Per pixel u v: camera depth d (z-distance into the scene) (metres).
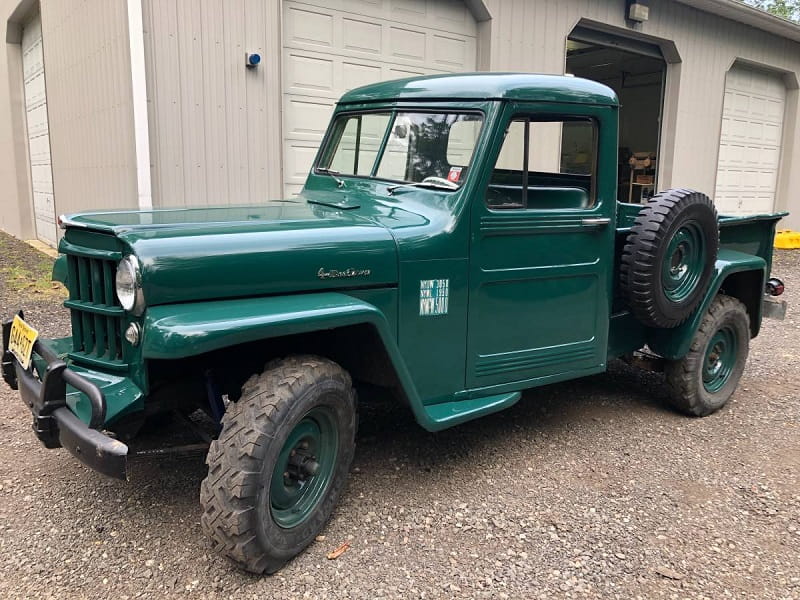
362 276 2.91
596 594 2.53
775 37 13.98
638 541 2.89
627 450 3.82
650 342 4.27
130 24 6.18
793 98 15.22
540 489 3.32
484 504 3.16
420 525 2.96
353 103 3.92
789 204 15.87
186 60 6.58
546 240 3.48
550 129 3.76
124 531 2.85
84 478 3.30
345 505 3.10
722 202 14.13
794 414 4.45
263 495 2.46
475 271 3.27
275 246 2.69
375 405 4.35
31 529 2.85
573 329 3.71
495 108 3.20
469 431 4.01
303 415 2.60
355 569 2.64
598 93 3.53
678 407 4.36
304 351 3.06
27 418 4.03
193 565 2.63
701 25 12.08
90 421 2.41
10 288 7.40
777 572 2.70
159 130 6.51
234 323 2.38
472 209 3.20
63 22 8.32
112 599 2.43
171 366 2.79
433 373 3.23
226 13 6.77
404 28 8.38
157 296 2.46
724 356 4.53
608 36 11.07
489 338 3.40
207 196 6.91
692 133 12.50
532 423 4.18
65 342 3.16
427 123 3.45
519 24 9.30
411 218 3.20
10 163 12.28
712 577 2.65
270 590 2.50
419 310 3.12
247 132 7.11
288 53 7.44
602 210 3.66
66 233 2.91
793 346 6.26
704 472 3.56
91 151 7.82
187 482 3.28
